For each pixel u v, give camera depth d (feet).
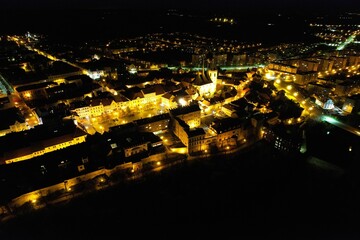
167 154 522.47
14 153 493.36
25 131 554.87
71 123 595.47
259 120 579.89
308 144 556.92
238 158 522.47
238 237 366.84
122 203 418.92
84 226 381.60
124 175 470.80
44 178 441.68
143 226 382.83
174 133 593.42
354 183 454.40
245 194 437.58
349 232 374.43
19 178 442.91
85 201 421.59
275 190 444.14
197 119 627.87
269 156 527.40
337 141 563.07
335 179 463.42
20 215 396.98
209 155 529.86
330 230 376.07
